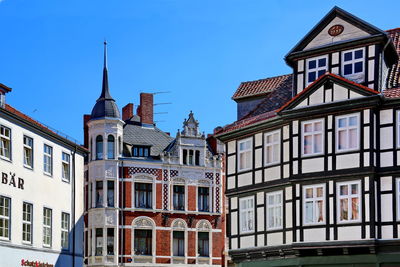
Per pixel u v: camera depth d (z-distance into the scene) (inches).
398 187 1472.7
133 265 2522.1
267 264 1651.1
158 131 2775.6
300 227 1542.8
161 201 2600.9
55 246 1855.3
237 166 1760.6
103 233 2514.8
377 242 1459.2
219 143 2738.7
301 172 1558.8
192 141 2682.1
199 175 2672.2
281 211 1616.6
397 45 1695.4
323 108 1544.0
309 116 1566.2
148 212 2573.8
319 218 1525.6
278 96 1781.5
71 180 1969.7
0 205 1611.7
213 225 2667.3
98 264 2500.0
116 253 2509.8
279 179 1625.2
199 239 2645.2
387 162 1488.7
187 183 2650.1
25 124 1728.6
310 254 1545.3
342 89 1533.0
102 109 2578.7
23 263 1684.3
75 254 1959.9
